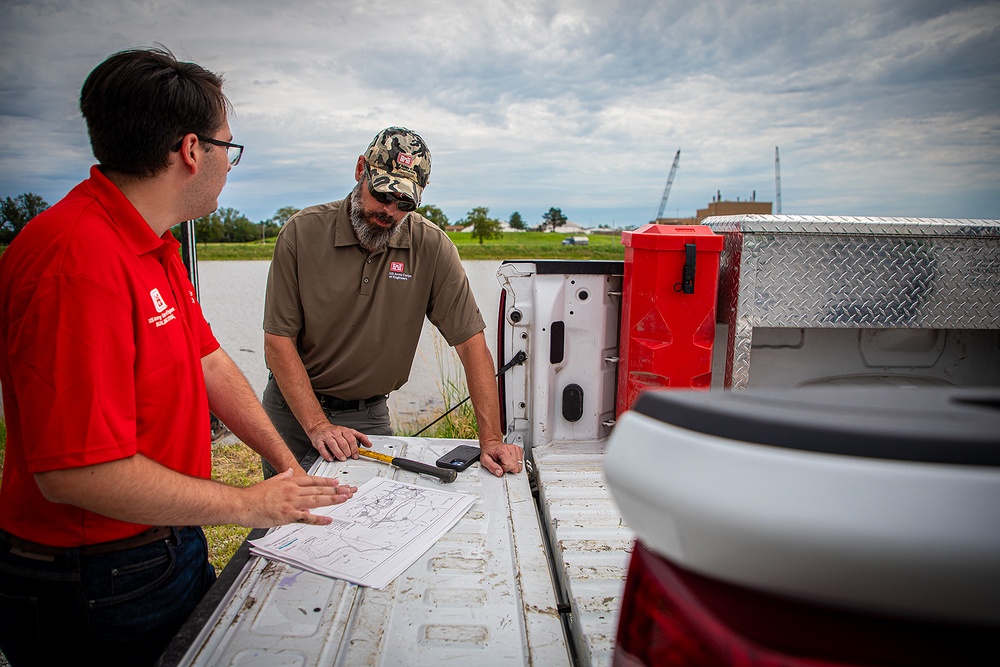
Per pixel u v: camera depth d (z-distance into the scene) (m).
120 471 1.22
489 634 1.29
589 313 2.40
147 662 1.52
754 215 2.21
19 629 1.44
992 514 0.53
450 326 2.59
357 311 2.55
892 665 0.59
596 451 2.37
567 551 1.61
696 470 0.62
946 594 0.54
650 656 0.72
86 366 1.18
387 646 1.25
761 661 0.61
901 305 2.20
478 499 1.92
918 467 0.56
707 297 2.15
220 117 1.45
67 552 1.39
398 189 2.24
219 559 3.42
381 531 1.70
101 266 1.23
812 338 2.47
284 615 1.34
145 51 1.38
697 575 0.70
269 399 2.92
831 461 0.58
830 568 0.56
